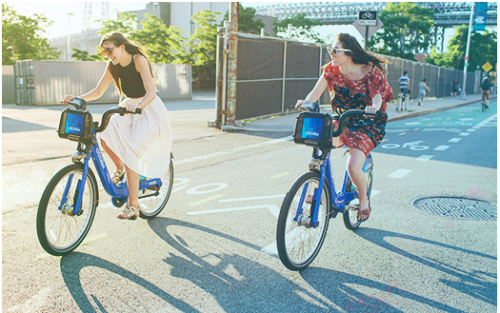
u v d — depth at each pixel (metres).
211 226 4.07
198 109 19.78
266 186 5.62
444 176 6.28
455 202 4.96
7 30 36.56
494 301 2.76
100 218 4.22
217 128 11.75
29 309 2.54
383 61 3.33
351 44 3.24
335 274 3.12
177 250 3.48
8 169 6.34
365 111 2.99
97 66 24.33
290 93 14.86
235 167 6.81
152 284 2.89
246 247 3.57
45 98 22.48
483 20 35.50
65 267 3.11
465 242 3.76
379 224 4.21
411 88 28.44
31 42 38.28
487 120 15.41
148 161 3.70
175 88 28.47
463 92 36.22
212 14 46.44
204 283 2.92
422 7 56.22
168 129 3.84
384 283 2.99
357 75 3.33
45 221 3.11
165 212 4.48
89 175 3.49
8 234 3.72
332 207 3.44
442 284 2.98
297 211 3.07
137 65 3.55
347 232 3.99
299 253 3.16
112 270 3.08
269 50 13.23
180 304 2.65
